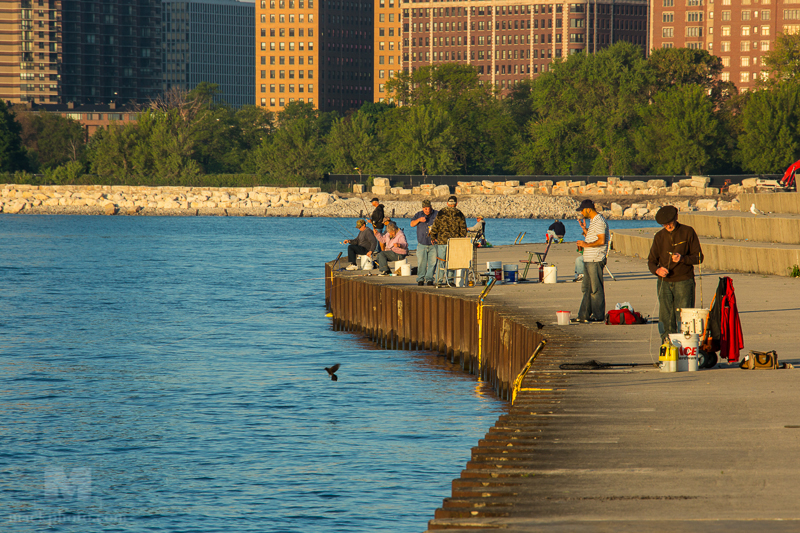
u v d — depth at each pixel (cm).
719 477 3109
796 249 10106
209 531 4569
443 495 5028
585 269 6869
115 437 6359
